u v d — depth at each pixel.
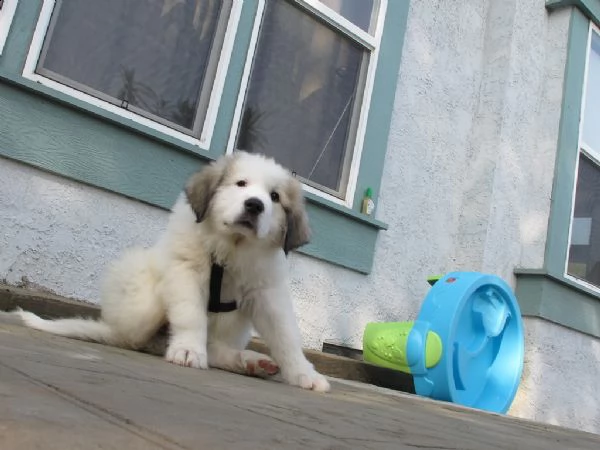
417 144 2.13
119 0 1.58
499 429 1.03
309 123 1.92
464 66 2.28
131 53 1.60
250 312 1.22
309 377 1.11
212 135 1.68
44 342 0.95
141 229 1.58
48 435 0.38
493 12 2.37
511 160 2.28
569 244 2.39
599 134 2.58
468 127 2.29
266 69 1.82
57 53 1.50
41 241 1.45
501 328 1.74
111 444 0.39
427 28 2.17
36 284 1.44
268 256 1.21
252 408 0.69
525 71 2.35
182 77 1.67
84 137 1.49
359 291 1.95
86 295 1.50
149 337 1.17
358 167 1.95
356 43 2.00
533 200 2.35
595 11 2.50
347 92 2.00
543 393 2.18
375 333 1.74
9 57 1.41
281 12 1.85
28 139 1.42
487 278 1.73
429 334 1.62
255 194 1.16
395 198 2.06
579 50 2.45
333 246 1.87
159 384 0.74
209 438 0.47
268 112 1.83
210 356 1.16
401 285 2.06
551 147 2.37
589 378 2.38
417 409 1.11
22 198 1.43
